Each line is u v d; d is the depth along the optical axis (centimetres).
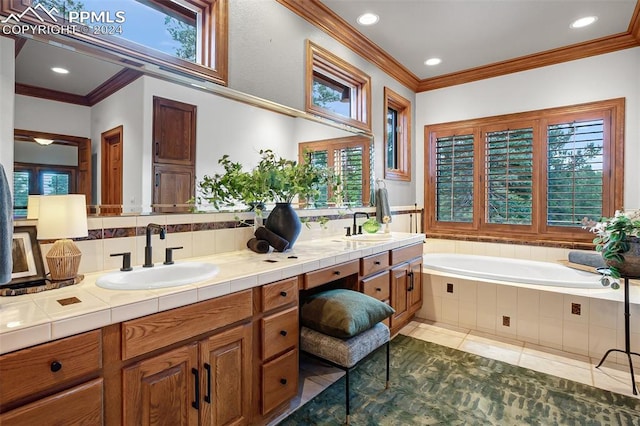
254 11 237
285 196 244
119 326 118
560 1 275
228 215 223
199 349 143
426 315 346
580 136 364
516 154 400
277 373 180
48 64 148
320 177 281
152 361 127
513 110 401
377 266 268
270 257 211
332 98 328
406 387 223
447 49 361
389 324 287
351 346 191
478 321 318
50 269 139
